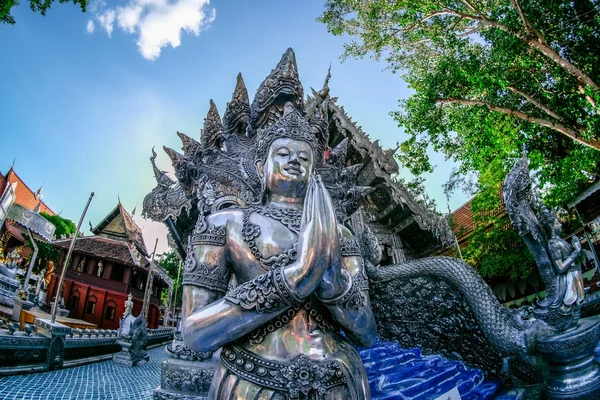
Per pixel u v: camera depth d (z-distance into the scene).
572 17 10.65
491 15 11.62
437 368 5.06
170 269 38.81
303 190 2.51
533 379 3.96
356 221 7.11
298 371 1.82
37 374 7.37
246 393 1.84
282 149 2.55
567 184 14.17
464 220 23.70
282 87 5.16
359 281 2.27
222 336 1.86
